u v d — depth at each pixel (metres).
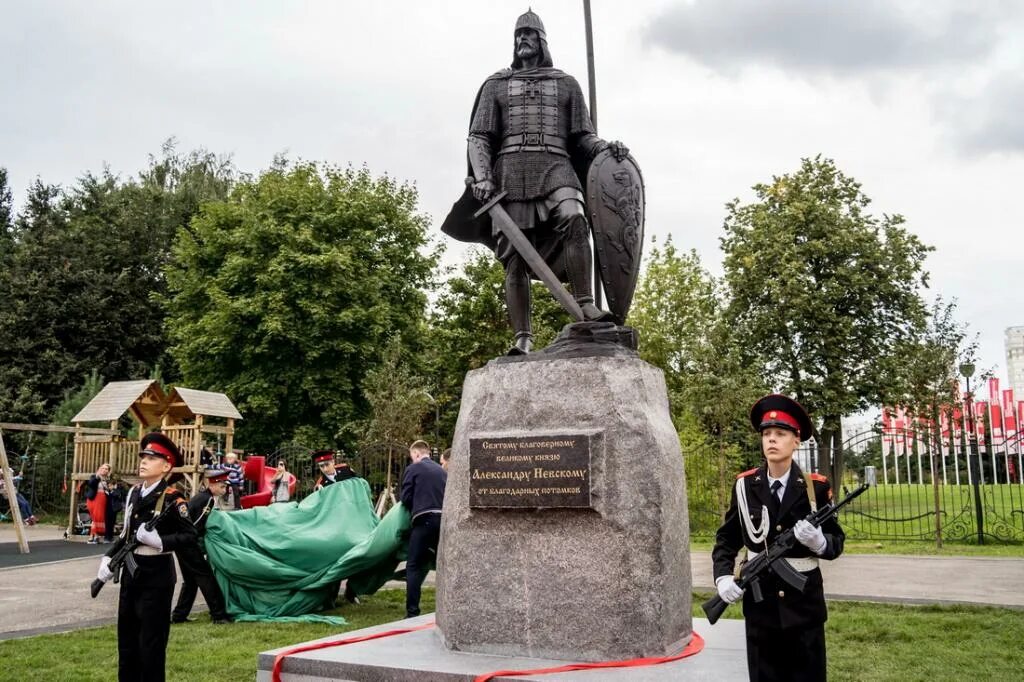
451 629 5.71
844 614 9.20
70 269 36.28
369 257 31.59
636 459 5.50
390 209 33.56
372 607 10.80
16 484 26.94
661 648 5.32
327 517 10.70
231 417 20.52
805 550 4.09
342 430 28.52
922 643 7.77
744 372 18.80
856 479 26.33
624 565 5.36
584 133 6.70
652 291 37.69
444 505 6.13
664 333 35.81
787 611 4.03
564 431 5.60
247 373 29.48
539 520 5.59
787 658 4.06
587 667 5.08
